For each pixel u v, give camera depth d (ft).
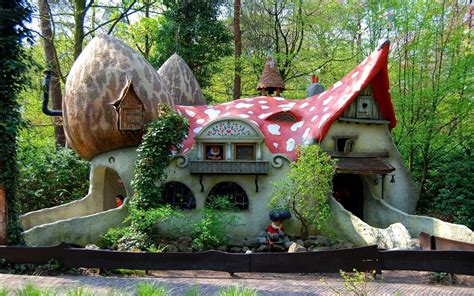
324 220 40.32
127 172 44.83
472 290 26.99
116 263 30.12
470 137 57.67
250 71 87.66
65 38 98.07
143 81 44.91
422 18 58.44
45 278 28.55
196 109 51.44
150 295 17.48
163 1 81.56
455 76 54.54
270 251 40.73
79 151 47.39
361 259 29.45
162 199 44.09
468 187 53.88
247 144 44.57
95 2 89.20
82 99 44.42
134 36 92.43
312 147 40.09
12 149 33.94
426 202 59.52
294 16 83.25
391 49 66.23
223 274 32.37
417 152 62.75
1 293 20.84
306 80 91.50
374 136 47.65
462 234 38.42
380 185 47.83
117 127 43.50
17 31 33.99
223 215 41.83
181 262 30.07
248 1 88.07
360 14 75.41
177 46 73.77
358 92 44.93
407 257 29.07
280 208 42.50
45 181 57.57
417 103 57.93
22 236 34.60
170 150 41.86
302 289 26.71
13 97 34.06
